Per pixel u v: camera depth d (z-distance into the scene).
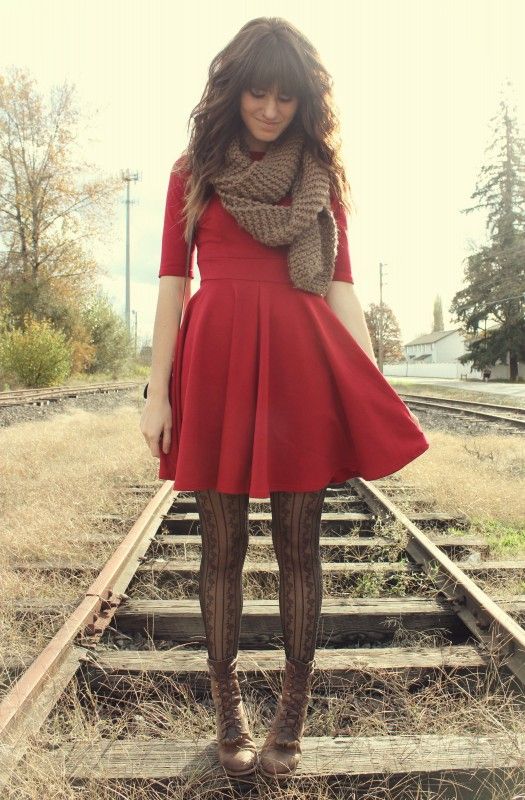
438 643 2.58
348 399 1.60
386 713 2.03
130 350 33.72
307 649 1.69
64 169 25.55
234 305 1.58
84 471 5.49
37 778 1.54
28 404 14.80
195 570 3.21
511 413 12.91
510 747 1.71
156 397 1.65
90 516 4.04
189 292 1.75
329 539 3.72
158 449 1.66
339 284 1.75
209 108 1.55
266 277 1.60
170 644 2.60
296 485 1.59
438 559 3.04
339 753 1.70
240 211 1.53
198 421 1.56
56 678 2.00
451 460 6.29
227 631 1.69
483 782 1.64
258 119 1.54
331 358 1.60
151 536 3.68
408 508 4.53
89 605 2.50
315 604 1.69
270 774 1.58
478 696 2.08
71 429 9.08
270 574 3.11
